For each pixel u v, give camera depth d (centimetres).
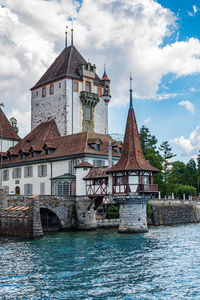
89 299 1806
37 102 7212
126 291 1920
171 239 3709
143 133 8856
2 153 6531
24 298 1827
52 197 4412
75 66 6969
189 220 6719
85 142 5212
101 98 7181
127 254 2853
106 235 4056
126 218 4216
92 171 4666
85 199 4594
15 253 2908
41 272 2288
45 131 6531
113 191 4250
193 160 11806
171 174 8381
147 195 4184
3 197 4184
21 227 3878
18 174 6094
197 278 2150
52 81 6875
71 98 6638
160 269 2361
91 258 2694
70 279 2133
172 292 1905
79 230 4550
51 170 5434
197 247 3186
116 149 5531
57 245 3309
